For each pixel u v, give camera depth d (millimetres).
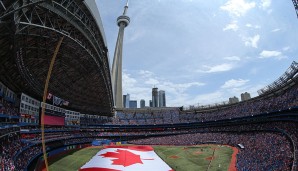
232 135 93000
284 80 78500
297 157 40375
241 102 113250
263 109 86750
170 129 128750
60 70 63312
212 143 93562
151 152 79625
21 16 30172
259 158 51938
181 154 75688
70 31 43406
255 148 63781
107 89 91125
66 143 88438
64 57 54844
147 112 151500
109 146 94312
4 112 49656
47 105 75500
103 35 56844
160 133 122625
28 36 39375
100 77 76438
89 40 48031
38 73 59812
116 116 148000
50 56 51031
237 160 58125
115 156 68188
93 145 100938
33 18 35406
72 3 37781
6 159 39406
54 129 84375
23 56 46125
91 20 46000
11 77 54250
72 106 101812
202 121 120562
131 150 79000
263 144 63406
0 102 49844
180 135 113062
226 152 72438
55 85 72625
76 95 90938
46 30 39531
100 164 59281
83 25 42469
